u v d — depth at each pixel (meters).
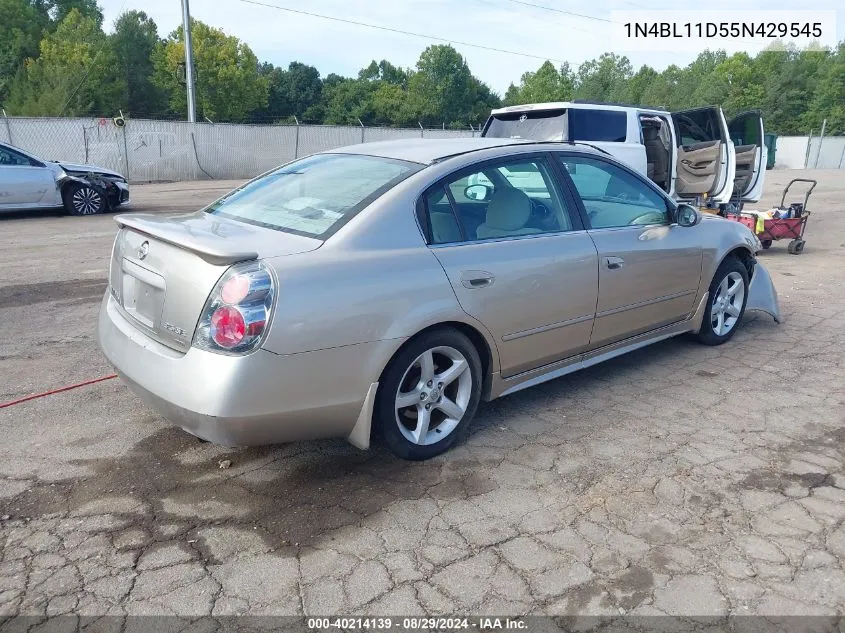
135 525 2.88
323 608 2.41
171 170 24.12
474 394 3.58
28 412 3.96
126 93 53.59
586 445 3.63
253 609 2.40
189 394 2.79
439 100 68.44
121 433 3.71
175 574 2.58
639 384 4.52
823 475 3.31
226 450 3.54
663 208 4.65
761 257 9.58
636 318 4.41
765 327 5.88
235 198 3.91
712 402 4.21
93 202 13.16
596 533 2.84
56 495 3.10
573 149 4.21
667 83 66.38
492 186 3.71
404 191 3.35
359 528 2.88
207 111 53.69
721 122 10.15
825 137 43.31
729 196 10.36
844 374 4.71
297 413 2.92
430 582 2.54
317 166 3.93
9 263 8.30
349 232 3.13
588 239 4.01
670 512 2.99
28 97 41.50
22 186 12.20
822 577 2.57
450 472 3.35
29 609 2.39
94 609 2.39
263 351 2.78
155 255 3.10
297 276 2.87
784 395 4.33
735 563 2.65
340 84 78.25
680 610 2.40
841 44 62.78
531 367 3.87
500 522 2.92
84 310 6.21
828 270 8.55
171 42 52.72
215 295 2.79
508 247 3.61
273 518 2.94
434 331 3.30
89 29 48.56
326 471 3.35
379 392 3.19
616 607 2.42
